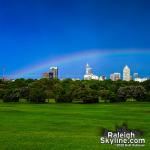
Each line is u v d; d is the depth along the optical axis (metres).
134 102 178.00
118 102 177.50
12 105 144.00
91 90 175.75
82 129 59.00
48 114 91.19
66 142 45.47
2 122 69.38
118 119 76.38
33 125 64.50
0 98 190.88
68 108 121.75
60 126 63.03
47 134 52.81
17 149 41.94
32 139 47.81
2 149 41.81
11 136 50.53
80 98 173.50
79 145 43.81
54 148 42.41
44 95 176.00
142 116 85.12
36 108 120.19
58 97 177.12
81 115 88.25
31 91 177.12
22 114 90.69
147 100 185.88
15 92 182.38
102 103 170.00
